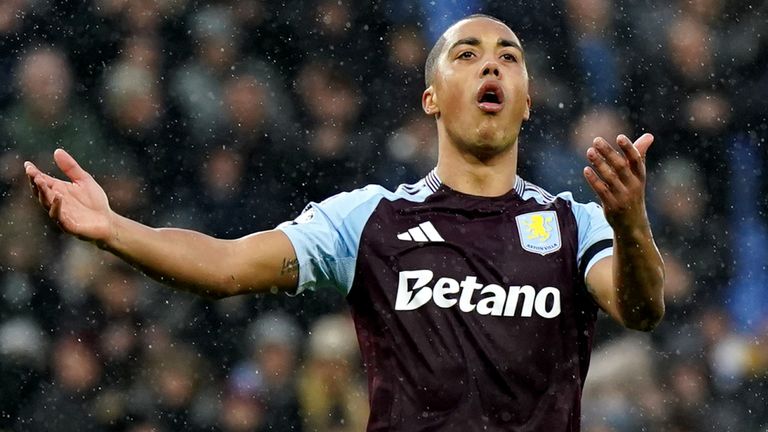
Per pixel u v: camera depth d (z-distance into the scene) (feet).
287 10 101.91
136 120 97.66
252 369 89.66
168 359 90.02
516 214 44.65
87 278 91.71
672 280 100.73
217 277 41.73
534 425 42.60
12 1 99.09
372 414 43.27
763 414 94.68
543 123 101.81
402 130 100.89
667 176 104.17
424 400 42.42
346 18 102.22
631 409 89.81
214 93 99.19
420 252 43.78
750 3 109.50
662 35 106.22
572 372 43.34
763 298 101.40
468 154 45.39
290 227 43.70
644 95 105.09
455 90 45.44
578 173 101.04
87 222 38.73
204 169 97.60
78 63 98.94
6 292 91.15
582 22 104.32
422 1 103.14
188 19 100.68
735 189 104.88
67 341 90.43
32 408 88.48
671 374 94.53
